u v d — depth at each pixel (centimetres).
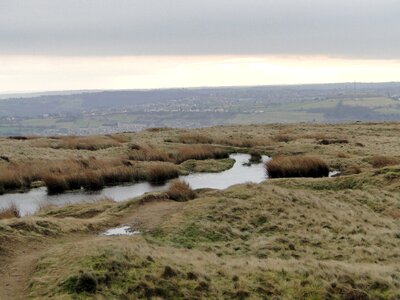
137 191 3738
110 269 1450
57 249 1684
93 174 3944
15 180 3844
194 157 5025
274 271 1627
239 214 2408
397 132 6950
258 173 4303
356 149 5025
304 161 4028
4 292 1363
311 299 1456
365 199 2881
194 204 2542
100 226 2223
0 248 1692
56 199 3469
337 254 1920
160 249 1788
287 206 2559
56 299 1274
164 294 1382
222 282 1502
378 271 1664
